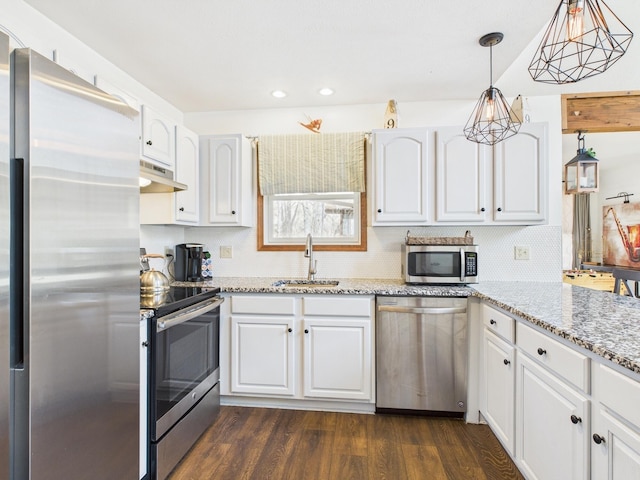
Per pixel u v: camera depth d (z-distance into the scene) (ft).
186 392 6.37
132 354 4.69
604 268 17.70
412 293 7.47
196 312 6.53
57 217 3.48
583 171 9.14
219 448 6.53
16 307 3.20
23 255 3.19
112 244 4.28
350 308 7.63
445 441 6.72
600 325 4.36
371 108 9.57
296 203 10.02
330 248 9.64
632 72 7.89
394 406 7.63
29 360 3.22
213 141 9.05
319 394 7.74
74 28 6.10
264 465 6.03
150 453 5.39
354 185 9.16
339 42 6.57
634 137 14.30
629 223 18.52
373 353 7.66
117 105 4.37
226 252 10.03
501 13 5.70
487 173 8.16
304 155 9.28
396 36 6.37
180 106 9.71
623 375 3.24
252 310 7.91
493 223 8.18
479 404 7.34
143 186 7.18
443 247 8.05
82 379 3.84
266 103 9.52
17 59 3.19
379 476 5.74
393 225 8.48
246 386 7.96
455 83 8.30
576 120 9.02
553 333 4.37
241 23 5.98
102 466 4.17
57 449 3.54
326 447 6.53
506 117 6.53
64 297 3.58
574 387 3.99
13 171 3.18
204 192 9.07
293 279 9.53
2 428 3.11
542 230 8.96
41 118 3.29
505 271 9.08
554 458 4.38
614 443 3.32
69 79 3.63
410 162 8.34
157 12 5.67
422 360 7.52
